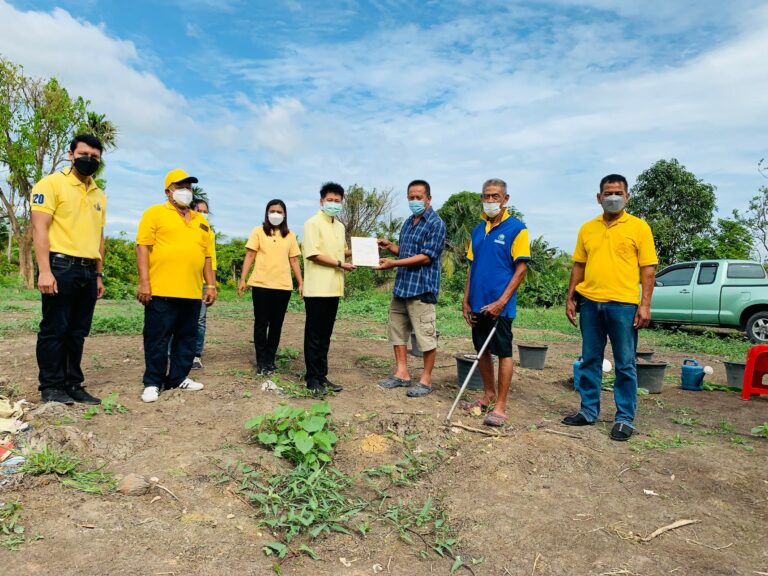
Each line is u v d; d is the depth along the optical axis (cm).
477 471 335
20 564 208
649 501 304
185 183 423
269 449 339
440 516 285
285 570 227
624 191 402
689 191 2253
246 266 536
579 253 438
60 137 1922
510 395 524
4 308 1130
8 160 1845
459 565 242
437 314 1391
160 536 237
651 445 382
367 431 385
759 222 1864
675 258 2119
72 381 407
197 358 560
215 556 227
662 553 253
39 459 286
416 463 344
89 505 254
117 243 2281
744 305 1041
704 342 1034
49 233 374
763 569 243
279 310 540
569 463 348
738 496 313
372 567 237
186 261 428
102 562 214
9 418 338
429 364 491
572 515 286
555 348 916
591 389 427
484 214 441
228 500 274
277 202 534
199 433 353
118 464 304
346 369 611
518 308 1984
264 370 535
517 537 264
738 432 434
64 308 384
